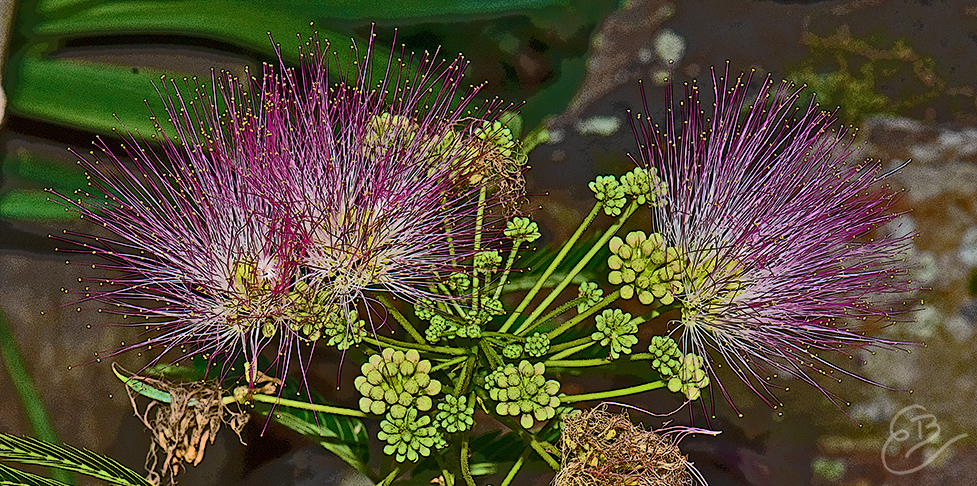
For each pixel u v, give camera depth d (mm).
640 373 445
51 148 447
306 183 429
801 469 447
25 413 444
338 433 445
